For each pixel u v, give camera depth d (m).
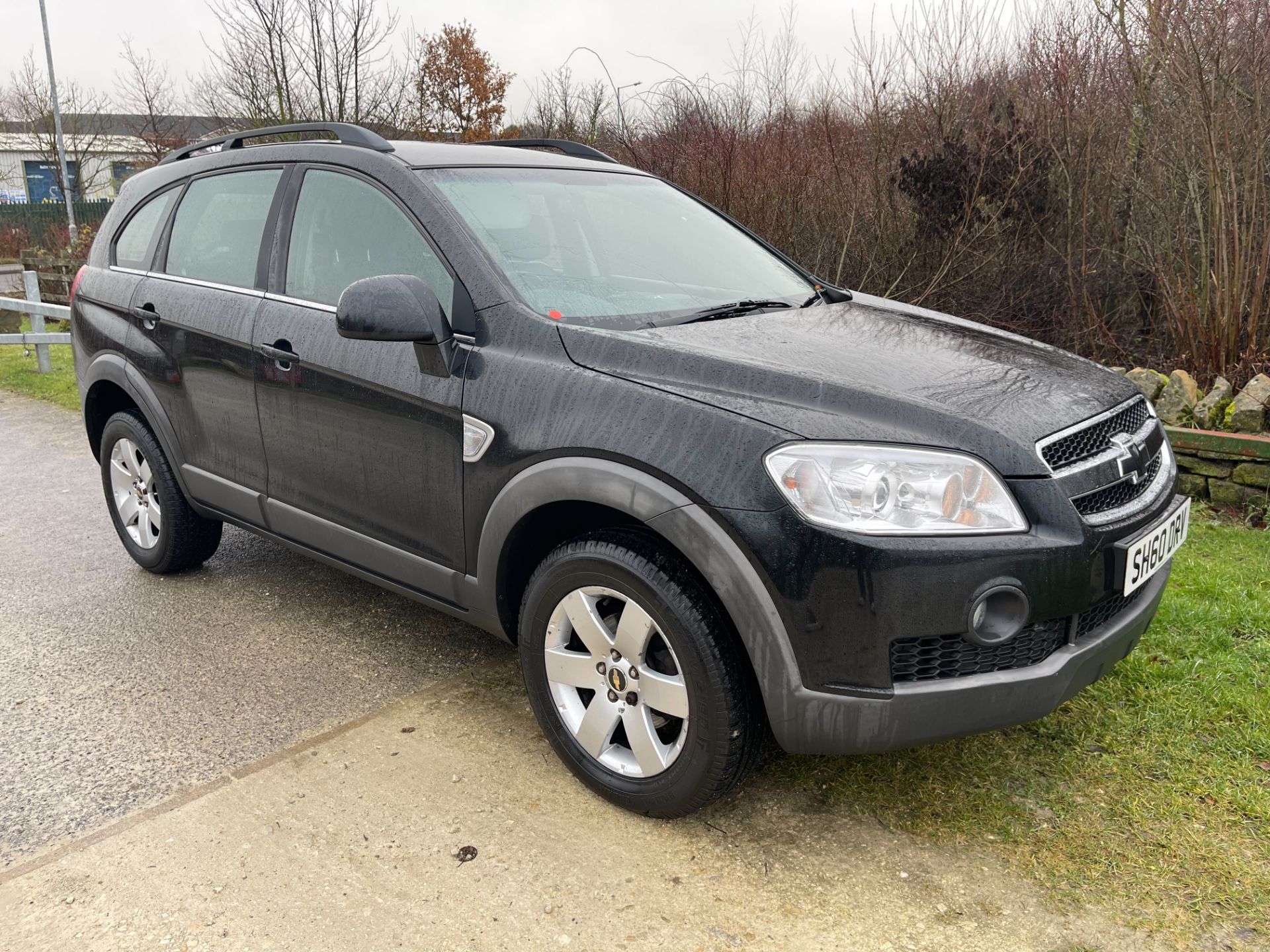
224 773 2.73
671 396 2.31
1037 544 2.11
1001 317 6.72
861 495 2.07
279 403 3.22
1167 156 5.75
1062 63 6.25
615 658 2.46
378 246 3.02
